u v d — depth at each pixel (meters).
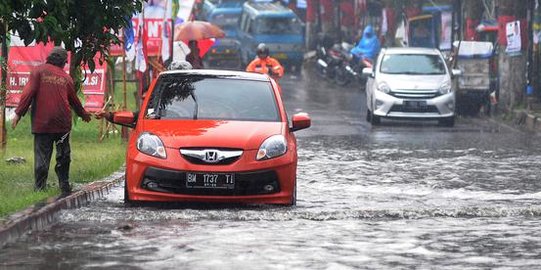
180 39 54.19
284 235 21.73
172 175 25.91
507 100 65.50
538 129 56.66
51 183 29.02
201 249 19.97
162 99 28.23
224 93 28.56
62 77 27.55
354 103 74.19
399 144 45.84
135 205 26.55
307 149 43.38
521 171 35.69
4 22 29.25
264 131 26.88
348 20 123.81
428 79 58.34
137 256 19.23
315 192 30.05
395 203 27.59
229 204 26.83
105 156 36.81
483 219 24.55
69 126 27.55
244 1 129.50
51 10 27.97
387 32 99.81
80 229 22.44
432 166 37.09
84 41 30.33
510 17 65.19
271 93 28.83
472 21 78.81
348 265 18.53
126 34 43.72
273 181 26.30
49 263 18.64
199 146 26.11
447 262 18.95
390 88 57.56
